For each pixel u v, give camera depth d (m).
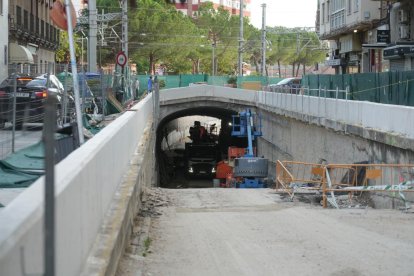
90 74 29.38
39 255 4.38
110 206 9.40
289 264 9.79
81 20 47.47
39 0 49.28
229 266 9.67
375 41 45.31
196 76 75.50
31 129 16.12
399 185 17.12
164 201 18.70
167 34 79.94
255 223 14.20
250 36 106.19
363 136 21.66
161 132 60.56
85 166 6.66
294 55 110.00
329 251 10.75
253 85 66.31
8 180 11.06
